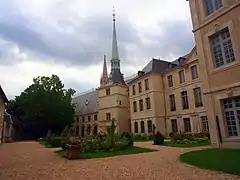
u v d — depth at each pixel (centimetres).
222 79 1362
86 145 1606
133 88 4538
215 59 1445
